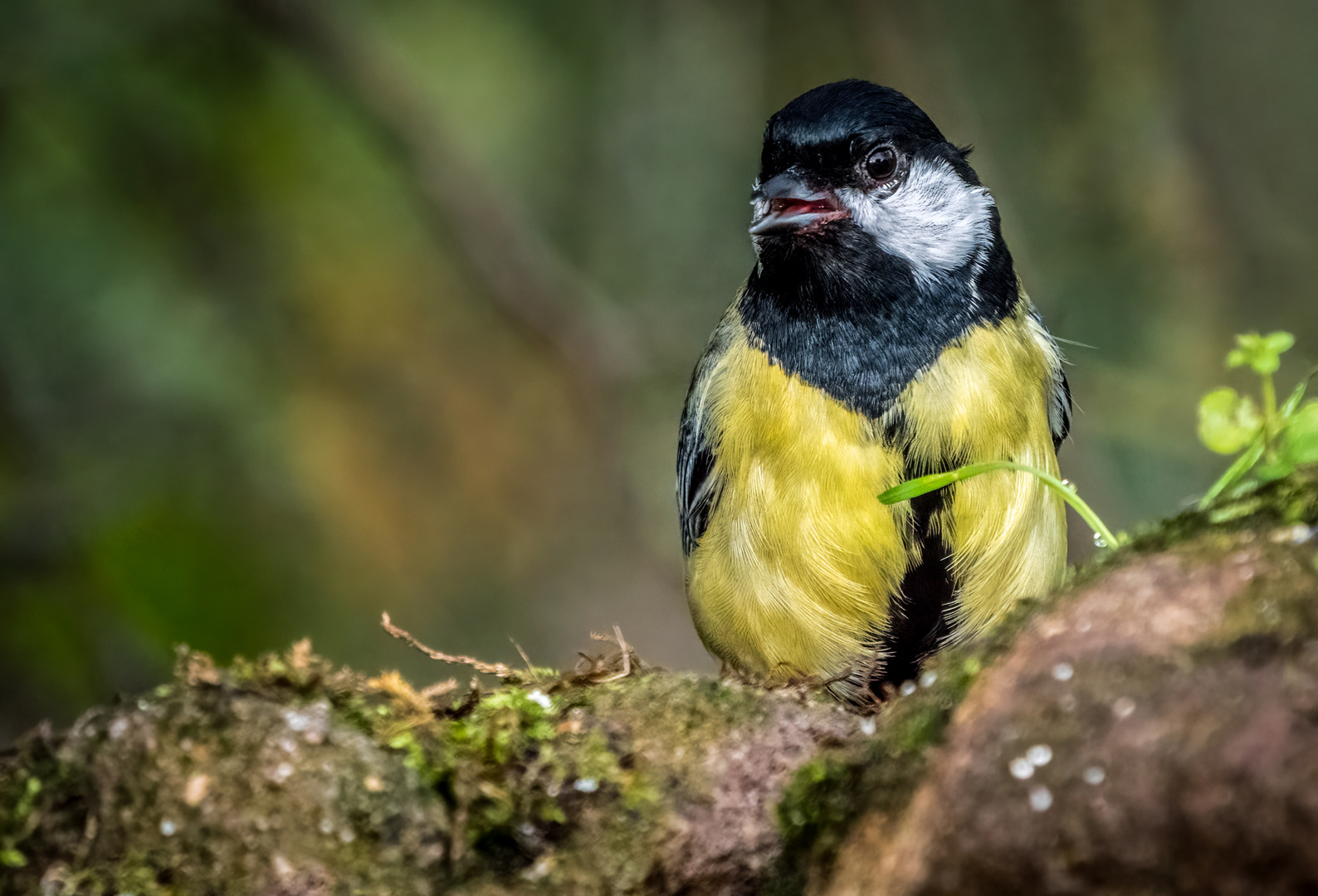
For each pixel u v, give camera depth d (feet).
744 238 49.01
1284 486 11.93
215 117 38.96
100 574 32.89
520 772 12.78
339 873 11.76
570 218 49.21
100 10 37.04
